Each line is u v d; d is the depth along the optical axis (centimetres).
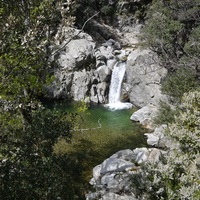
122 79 2828
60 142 1920
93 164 1720
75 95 2806
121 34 3953
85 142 1973
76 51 2853
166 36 2167
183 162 838
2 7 1269
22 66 1152
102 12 4041
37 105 1330
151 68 2580
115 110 2633
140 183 830
